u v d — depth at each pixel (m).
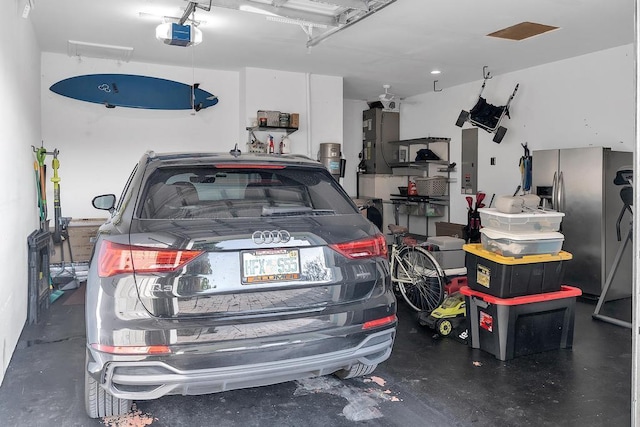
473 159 7.18
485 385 2.74
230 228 1.87
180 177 2.13
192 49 5.50
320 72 6.63
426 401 2.53
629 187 4.46
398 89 7.82
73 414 2.36
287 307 1.89
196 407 2.43
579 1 3.92
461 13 4.21
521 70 6.35
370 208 6.08
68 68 5.84
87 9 4.22
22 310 3.62
